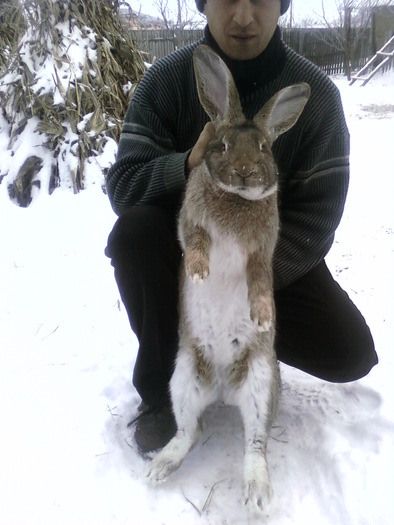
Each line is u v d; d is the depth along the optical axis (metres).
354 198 2.56
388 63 7.44
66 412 1.20
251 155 0.92
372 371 1.32
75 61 2.54
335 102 1.14
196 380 1.11
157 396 1.15
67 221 2.18
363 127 4.09
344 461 1.05
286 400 1.25
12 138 2.52
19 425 1.15
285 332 1.23
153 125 1.15
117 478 1.05
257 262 1.03
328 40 8.27
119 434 1.16
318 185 1.15
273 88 1.14
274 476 1.05
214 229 1.01
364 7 8.54
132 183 1.13
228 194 0.98
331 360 1.18
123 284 1.11
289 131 1.13
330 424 1.16
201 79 1.00
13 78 2.58
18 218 2.22
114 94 2.65
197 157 1.03
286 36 7.99
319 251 1.15
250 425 1.06
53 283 1.74
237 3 1.04
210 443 1.14
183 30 7.37
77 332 1.48
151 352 1.12
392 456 1.06
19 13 2.75
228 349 1.10
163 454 1.06
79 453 1.09
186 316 1.11
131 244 1.06
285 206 1.19
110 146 2.51
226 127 0.99
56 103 2.44
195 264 0.98
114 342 1.45
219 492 1.02
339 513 0.97
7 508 0.97
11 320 1.53
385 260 1.91
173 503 1.00
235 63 1.11
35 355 1.38
